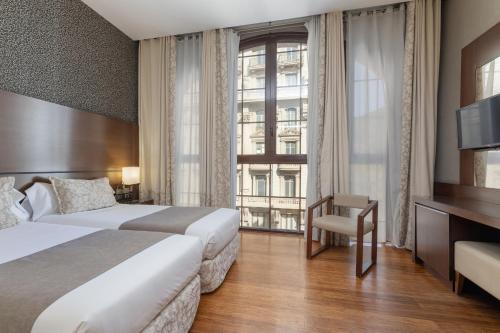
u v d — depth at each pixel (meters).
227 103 3.29
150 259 1.22
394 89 2.84
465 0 2.40
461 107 2.37
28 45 2.26
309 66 3.06
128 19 3.10
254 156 3.48
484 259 1.58
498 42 1.99
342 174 2.91
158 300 1.12
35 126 2.25
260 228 3.55
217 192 3.33
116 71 3.30
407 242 2.76
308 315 1.60
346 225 2.35
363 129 2.93
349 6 2.83
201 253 1.63
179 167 3.55
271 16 3.02
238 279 2.09
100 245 1.41
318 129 3.00
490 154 2.06
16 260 1.19
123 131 3.36
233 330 1.46
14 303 0.84
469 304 1.72
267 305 1.71
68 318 0.78
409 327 1.49
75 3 2.71
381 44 2.88
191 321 1.45
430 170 2.69
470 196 2.24
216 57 3.35
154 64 3.56
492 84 2.05
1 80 2.06
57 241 1.50
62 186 2.28
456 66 2.54
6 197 1.86
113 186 3.18
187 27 3.27
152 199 3.59
